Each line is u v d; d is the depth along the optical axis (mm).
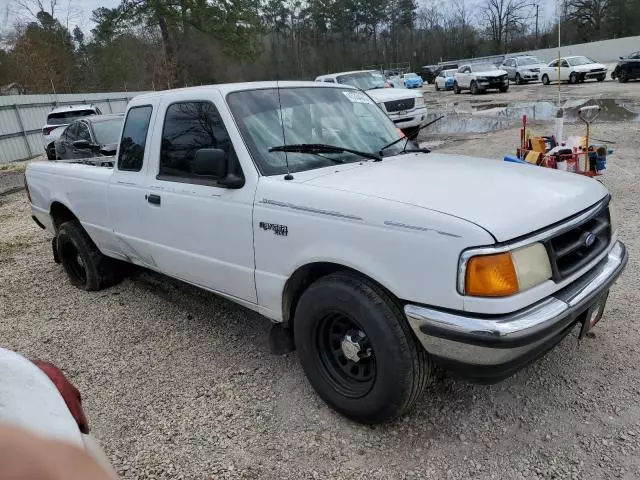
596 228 2770
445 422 2852
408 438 2758
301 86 3789
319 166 3240
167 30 36844
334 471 2584
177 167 3668
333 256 2676
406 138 3918
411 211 2420
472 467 2521
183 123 3578
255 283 3188
